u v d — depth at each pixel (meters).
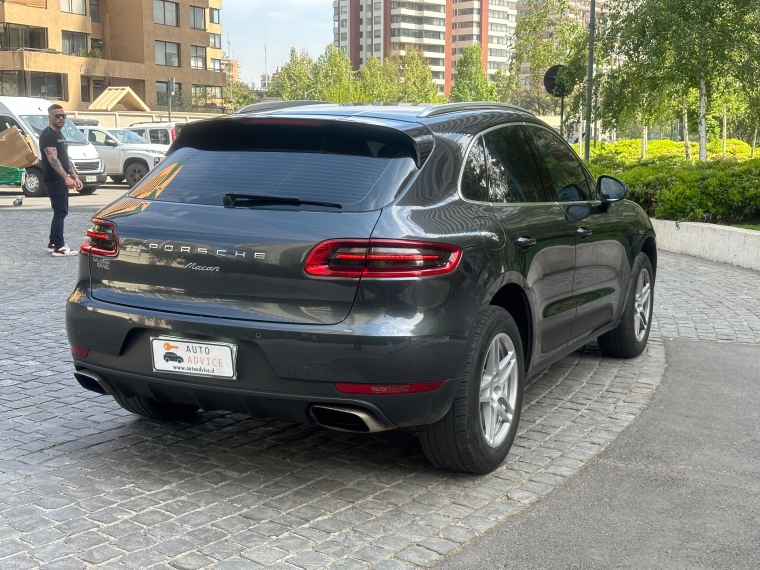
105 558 3.23
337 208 3.63
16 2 57.81
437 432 3.86
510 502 3.79
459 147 4.13
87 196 23.58
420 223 3.64
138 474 4.10
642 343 6.48
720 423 4.93
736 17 17.83
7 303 8.41
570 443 4.56
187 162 4.15
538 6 24.73
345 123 3.92
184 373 3.75
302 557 3.25
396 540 3.40
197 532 3.47
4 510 3.66
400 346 3.48
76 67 60.44
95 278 4.05
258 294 3.62
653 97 20.38
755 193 12.66
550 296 4.62
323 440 4.61
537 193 4.75
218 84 73.50
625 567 3.20
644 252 6.66
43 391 5.48
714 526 3.56
